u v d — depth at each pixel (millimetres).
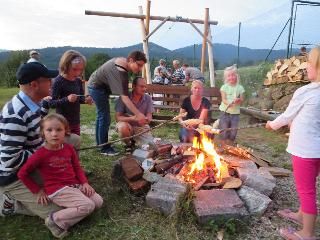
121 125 5238
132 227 3166
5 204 3295
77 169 3395
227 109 5945
